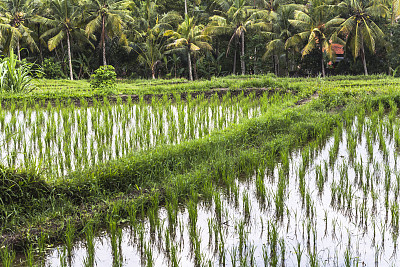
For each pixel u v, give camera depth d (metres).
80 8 34.91
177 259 4.16
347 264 3.87
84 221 4.82
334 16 33.22
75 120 10.98
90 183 5.60
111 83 18.11
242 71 35.47
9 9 33.12
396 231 4.68
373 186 6.06
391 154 7.69
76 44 38.12
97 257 4.23
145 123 10.05
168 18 35.56
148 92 17.86
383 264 4.02
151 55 35.50
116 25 32.97
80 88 20.97
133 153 6.90
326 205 5.45
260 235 4.68
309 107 12.09
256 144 8.43
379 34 29.53
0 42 31.47
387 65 31.48
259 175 6.09
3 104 13.59
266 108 12.27
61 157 6.82
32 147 8.09
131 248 4.41
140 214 5.24
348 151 7.96
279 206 5.29
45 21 33.31
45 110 12.55
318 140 8.41
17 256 4.24
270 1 35.44
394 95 13.30
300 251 4.28
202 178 6.18
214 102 14.41
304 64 34.22
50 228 4.66
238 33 33.78
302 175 6.05
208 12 41.25
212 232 4.73
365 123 10.10
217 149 7.49
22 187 5.18
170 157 6.83
